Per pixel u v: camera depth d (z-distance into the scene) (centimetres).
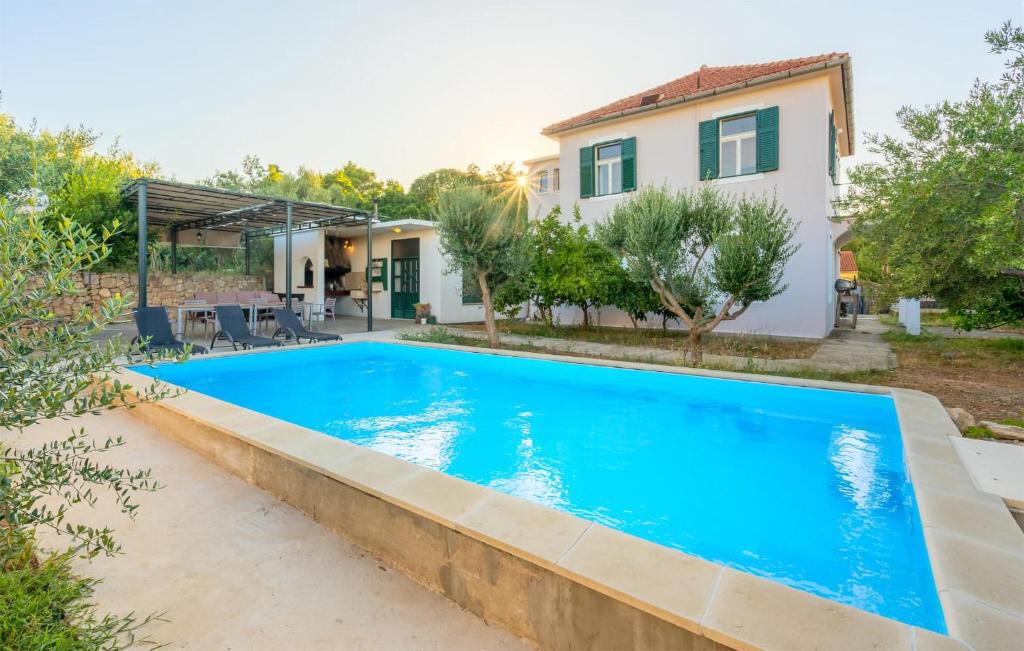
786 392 560
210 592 209
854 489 362
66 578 191
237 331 877
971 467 309
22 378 159
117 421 453
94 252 175
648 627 160
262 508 290
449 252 943
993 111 514
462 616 202
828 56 1127
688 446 454
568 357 728
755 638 144
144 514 278
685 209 766
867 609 227
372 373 785
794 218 1077
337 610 201
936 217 598
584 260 1099
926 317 1719
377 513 242
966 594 178
